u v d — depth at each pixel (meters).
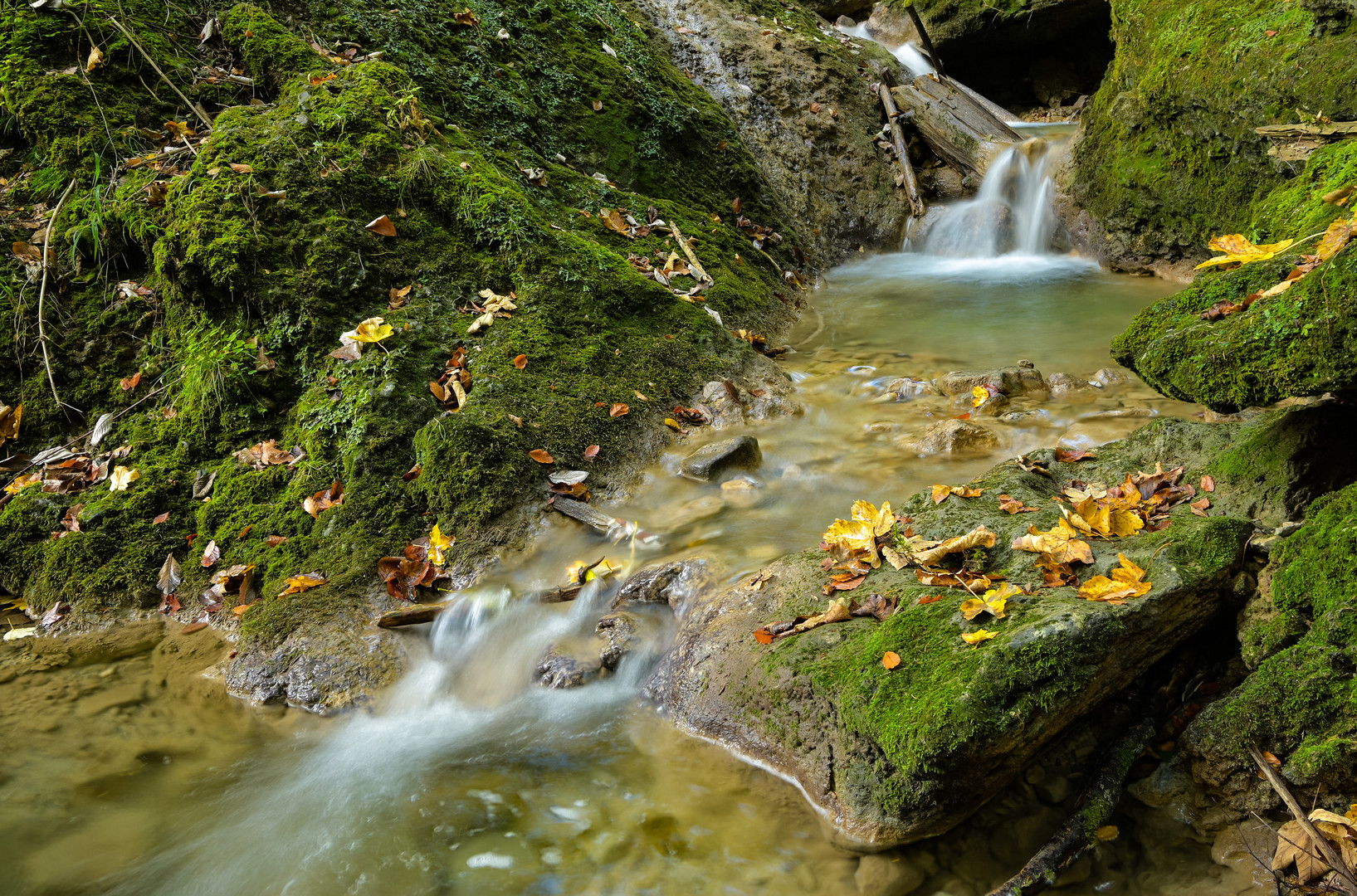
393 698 3.19
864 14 11.70
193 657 3.47
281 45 5.57
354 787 2.77
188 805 2.74
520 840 2.54
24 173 5.04
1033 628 2.42
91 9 5.29
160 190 4.77
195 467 4.22
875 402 4.98
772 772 2.69
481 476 3.91
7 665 3.45
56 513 4.00
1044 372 5.29
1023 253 8.54
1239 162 6.55
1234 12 6.67
